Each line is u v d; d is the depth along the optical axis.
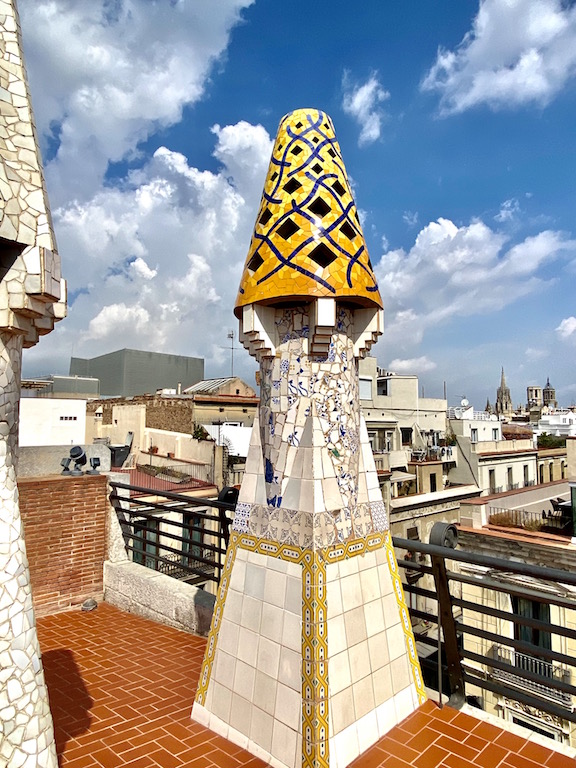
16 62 3.35
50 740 3.13
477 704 14.77
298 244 4.09
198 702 4.36
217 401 26.69
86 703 4.70
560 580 3.47
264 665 3.86
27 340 3.53
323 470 3.96
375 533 4.35
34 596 7.21
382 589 4.27
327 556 3.80
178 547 16.58
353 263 4.20
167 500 16.22
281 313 4.34
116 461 22.02
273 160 4.62
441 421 35.09
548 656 3.78
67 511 7.64
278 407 4.26
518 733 4.01
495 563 3.81
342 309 4.40
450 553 4.07
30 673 3.04
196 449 21.59
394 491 26.42
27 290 3.04
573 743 12.95
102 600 7.89
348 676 3.74
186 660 5.64
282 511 4.01
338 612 3.77
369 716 3.86
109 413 29.95
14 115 3.25
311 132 4.51
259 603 4.02
